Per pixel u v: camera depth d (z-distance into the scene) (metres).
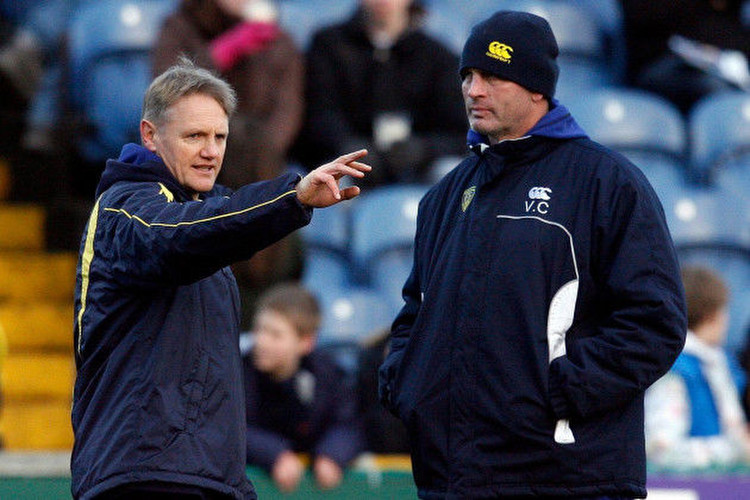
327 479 18.92
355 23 29.92
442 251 13.93
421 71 29.89
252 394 19.70
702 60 32.81
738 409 19.58
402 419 13.75
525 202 13.48
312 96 29.66
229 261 12.36
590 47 34.94
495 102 13.73
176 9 27.52
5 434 25.03
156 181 13.26
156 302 12.88
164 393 12.66
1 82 30.98
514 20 13.76
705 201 29.84
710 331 19.67
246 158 22.88
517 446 13.10
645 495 13.37
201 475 12.60
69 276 28.06
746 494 18.77
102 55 30.78
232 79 27.14
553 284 13.26
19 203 29.72
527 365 13.12
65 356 26.77
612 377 12.95
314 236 29.16
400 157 29.16
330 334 26.97
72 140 29.30
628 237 13.15
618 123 31.09
